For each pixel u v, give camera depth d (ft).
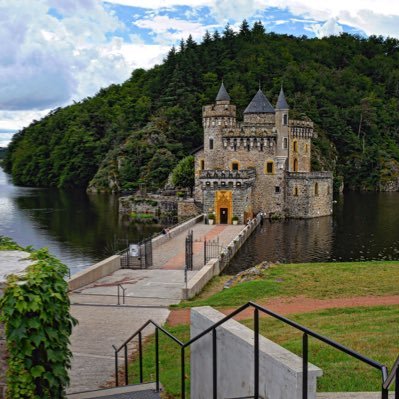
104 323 86.99
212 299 102.63
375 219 299.38
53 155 650.02
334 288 104.94
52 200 452.35
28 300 32.68
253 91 552.00
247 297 100.53
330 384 43.96
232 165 306.35
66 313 35.42
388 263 132.98
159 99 583.99
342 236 236.22
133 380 56.95
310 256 191.42
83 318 91.09
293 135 319.47
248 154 303.68
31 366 33.40
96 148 616.80
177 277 135.13
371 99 639.35
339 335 63.93
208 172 271.69
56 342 34.06
